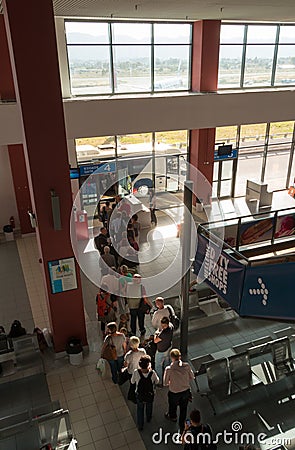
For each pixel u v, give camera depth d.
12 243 11.66
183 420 5.43
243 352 6.03
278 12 9.31
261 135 14.81
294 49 13.81
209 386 5.77
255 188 14.10
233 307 5.71
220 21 12.09
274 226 8.41
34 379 6.48
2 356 6.59
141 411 5.40
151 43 12.06
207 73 12.55
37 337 6.73
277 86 14.02
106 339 6.04
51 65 5.36
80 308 6.77
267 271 5.19
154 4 7.32
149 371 5.19
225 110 11.19
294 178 15.52
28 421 4.91
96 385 6.32
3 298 8.83
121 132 10.16
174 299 7.70
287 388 6.14
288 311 5.12
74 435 5.46
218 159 14.21
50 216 6.04
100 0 6.57
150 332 7.47
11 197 11.76
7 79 9.43
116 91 12.12
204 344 7.18
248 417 5.66
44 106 5.51
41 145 5.66
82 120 9.65
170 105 10.50
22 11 5.03
